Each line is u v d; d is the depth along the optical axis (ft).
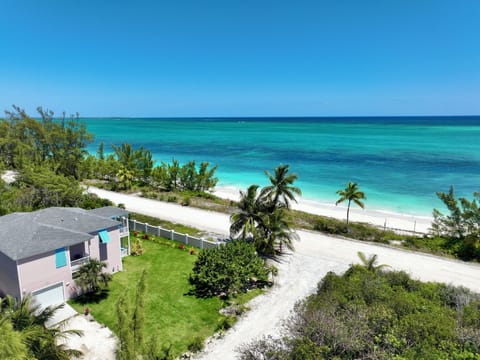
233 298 68.69
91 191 160.04
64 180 119.03
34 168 143.64
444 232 107.76
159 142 407.03
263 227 88.99
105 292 69.72
